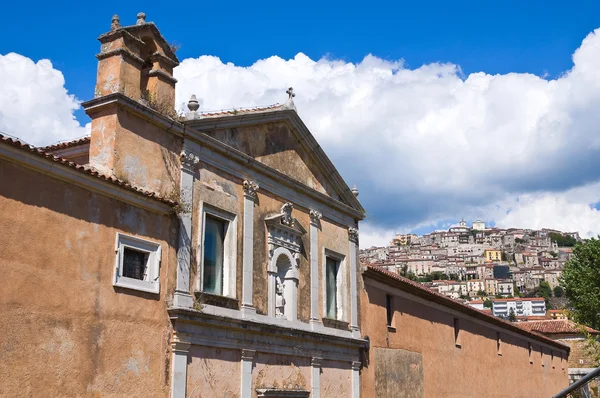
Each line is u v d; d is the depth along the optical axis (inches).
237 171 822.5
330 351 956.0
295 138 960.3
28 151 540.7
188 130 738.8
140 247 654.5
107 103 660.1
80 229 590.9
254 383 791.1
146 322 647.8
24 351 525.7
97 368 586.9
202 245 740.0
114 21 695.7
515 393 1680.6
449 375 1332.4
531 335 1831.9
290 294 888.9
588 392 382.3
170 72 747.4
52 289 556.1
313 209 976.3
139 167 677.3
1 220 523.5
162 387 656.4
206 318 713.6
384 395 1088.2
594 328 2274.9
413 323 1226.6
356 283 1063.0
